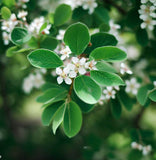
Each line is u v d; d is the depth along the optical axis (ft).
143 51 1.76
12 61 2.18
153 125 2.65
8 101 2.73
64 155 3.17
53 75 1.45
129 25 1.40
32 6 1.44
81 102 1.21
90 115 2.19
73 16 1.43
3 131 2.87
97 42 1.19
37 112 4.40
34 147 3.32
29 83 1.65
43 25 1.24
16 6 1.41
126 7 1.65
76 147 2.96
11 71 2.42
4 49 1.53
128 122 2.27
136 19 1.38
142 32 1.41
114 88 1.33
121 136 2.10
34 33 1.28
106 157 1.88
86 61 1.16
